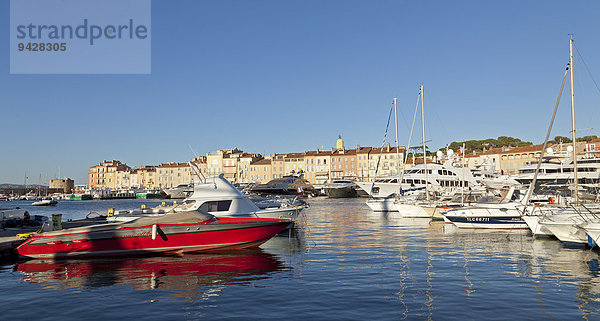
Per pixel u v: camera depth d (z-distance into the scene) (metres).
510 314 9.73
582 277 13.51
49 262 17.23
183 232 18.36
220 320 9.55
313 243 22.25
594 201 25.19
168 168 145.25
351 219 39.06
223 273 14.61
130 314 10.07
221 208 22.14
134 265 16.27
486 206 28.25
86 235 17.89
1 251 18.39
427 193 41.44
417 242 22.25
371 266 15.65
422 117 44.16
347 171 121.25
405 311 10.01
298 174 114.69
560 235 20.95
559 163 59.59
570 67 24.50
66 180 188.50
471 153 113.88
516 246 20.42
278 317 9.69
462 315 9.66
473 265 15.62
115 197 141.62
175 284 13.05
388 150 118.00
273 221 19.31
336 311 10.07
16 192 176.50
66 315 10.06
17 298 11.66
